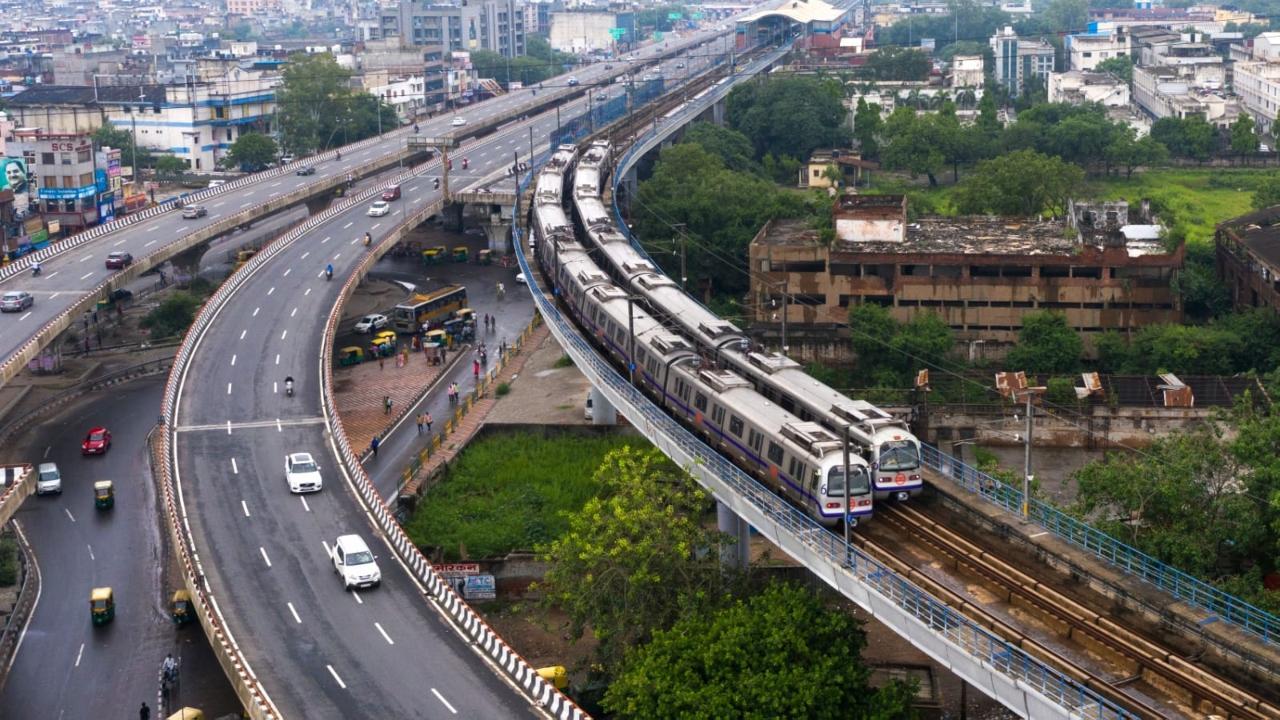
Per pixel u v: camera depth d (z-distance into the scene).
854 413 97.31
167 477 125.44
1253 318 165.88
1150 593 77.81
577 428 153.50
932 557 85.94
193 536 114.38
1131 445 144.38
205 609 100.81
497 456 149.25
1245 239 181.38
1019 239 191.50
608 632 94.56
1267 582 97.62
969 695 99.06
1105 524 99.25
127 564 127.81
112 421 164.75
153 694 105.06
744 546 105.81
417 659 94.25
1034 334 171.75
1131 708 68.31
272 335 170.12
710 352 120.44
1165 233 186.50
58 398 171.88
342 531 115.44
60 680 107.38
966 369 170.38
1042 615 77.81
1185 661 71.69
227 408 145.50
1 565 125.75
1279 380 142.50
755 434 99.88
